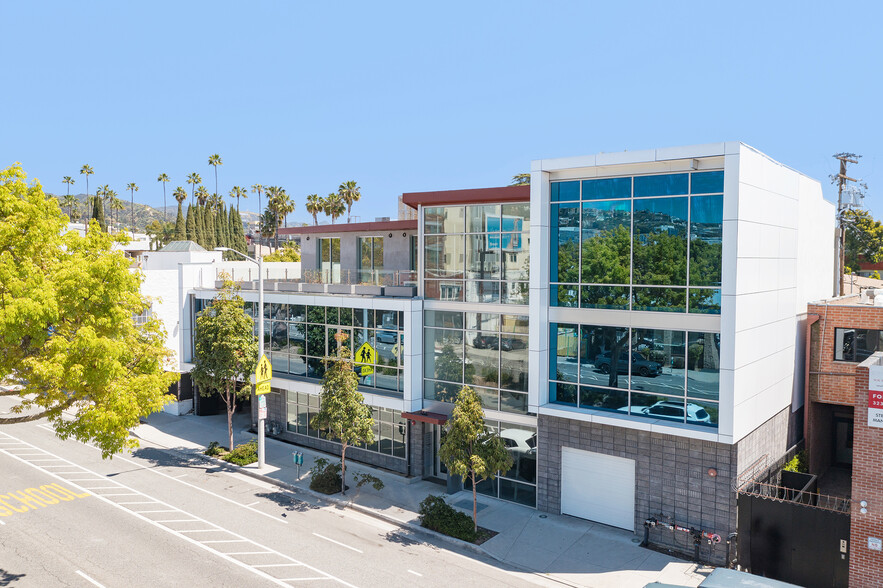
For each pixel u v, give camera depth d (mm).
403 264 31641
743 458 19250
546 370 22375
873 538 15984
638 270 20359
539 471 22766
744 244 18672
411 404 25656
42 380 16391
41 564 18047
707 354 19188
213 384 28906
